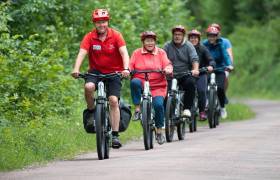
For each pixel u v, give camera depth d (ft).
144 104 80.53
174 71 98.07
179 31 97.86
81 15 122.11
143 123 79.87
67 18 121.19
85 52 73.87
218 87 119.14
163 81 86.02
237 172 59.41
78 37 123.24
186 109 94.84
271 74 282.56
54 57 96.17
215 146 79.46
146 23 138.10
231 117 137.08
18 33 111.34
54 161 71.10
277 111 167.22
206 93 110.32
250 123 121.80
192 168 61.41
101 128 71.61
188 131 107.86
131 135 95.76
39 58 93.25
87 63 120.47
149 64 86.79
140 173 58.80
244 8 318.45
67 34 119.03
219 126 117.29
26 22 112.06
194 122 107.04
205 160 66.80
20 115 86.02
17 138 75.41
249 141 85.05
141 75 86.99
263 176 57.52
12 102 88.48
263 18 312.71
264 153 72.49
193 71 95.66
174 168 61.46
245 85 286.25
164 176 57.00
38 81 93.76
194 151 74.54
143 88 86.02
